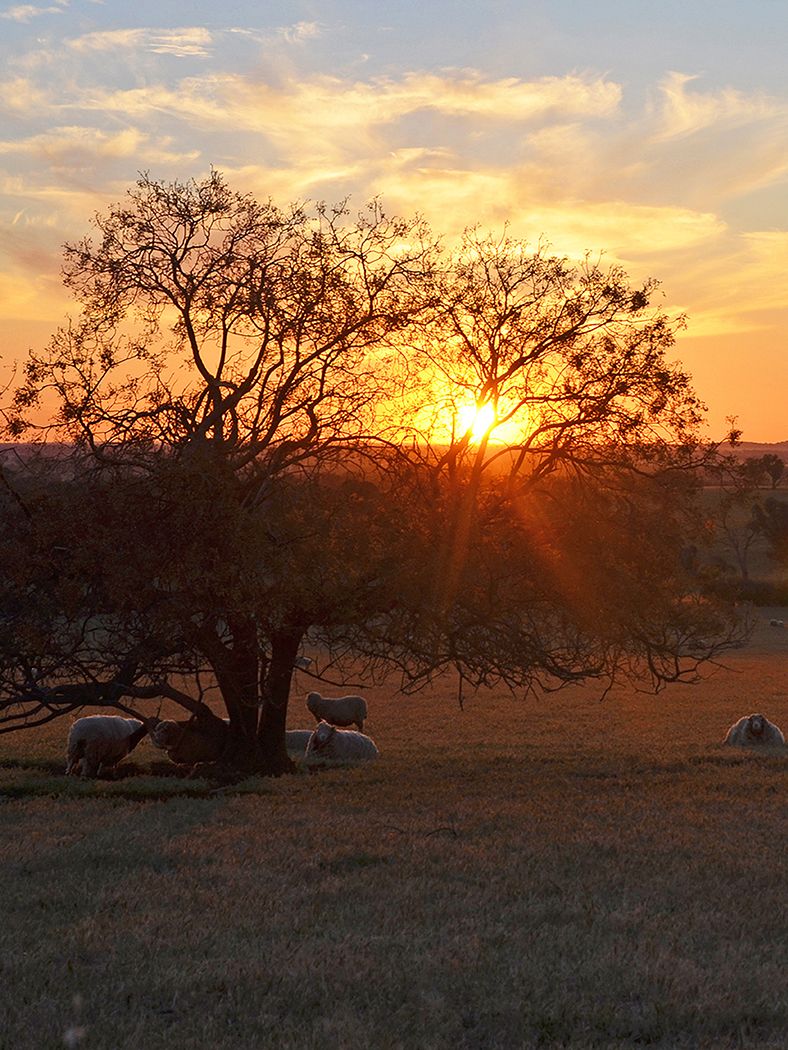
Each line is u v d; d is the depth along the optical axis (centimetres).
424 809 1562
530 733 2914
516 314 1958
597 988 739
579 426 1988
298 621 1920
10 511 1791
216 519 1686
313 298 1905
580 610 1930
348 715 2964
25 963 785
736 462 1981
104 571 1706
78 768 2069
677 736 2839
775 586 8538
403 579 1789
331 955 805
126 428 1855
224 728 2098
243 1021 675
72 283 1983
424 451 1980
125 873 1120
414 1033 661
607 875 1089
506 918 928
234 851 1223
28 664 1867
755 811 1538
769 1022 683
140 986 739
